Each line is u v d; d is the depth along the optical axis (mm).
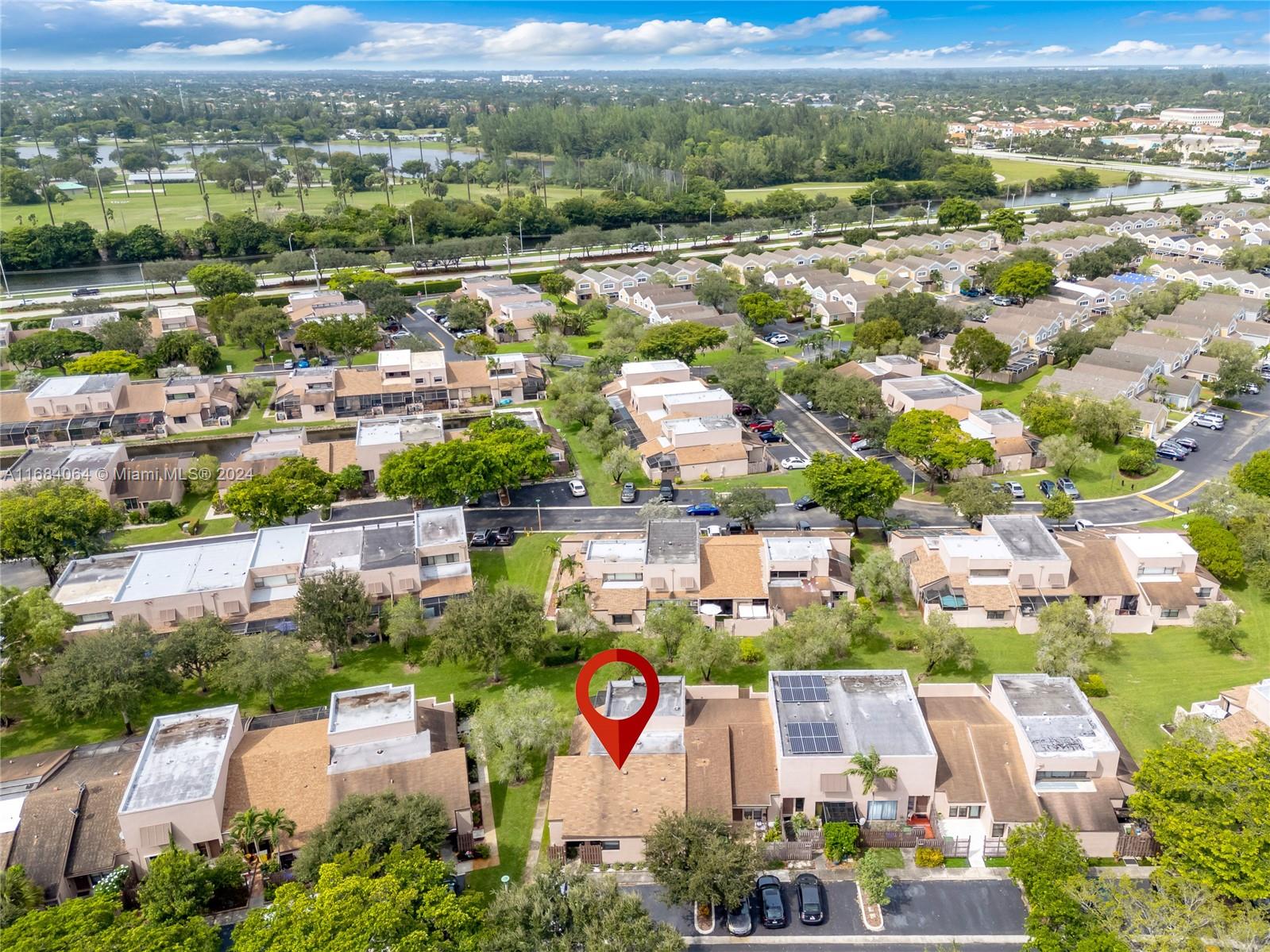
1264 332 164000
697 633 80000
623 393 146625
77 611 83312
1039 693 69312
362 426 128000
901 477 120875
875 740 64750
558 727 69750
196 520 114375
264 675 74250
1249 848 52062
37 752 73562
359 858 54125
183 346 167000
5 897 54500
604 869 61344
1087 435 127812
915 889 59375
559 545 102625
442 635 80125
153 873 55344
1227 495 102812
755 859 57000
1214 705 74500
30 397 138625
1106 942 48938
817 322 191875
